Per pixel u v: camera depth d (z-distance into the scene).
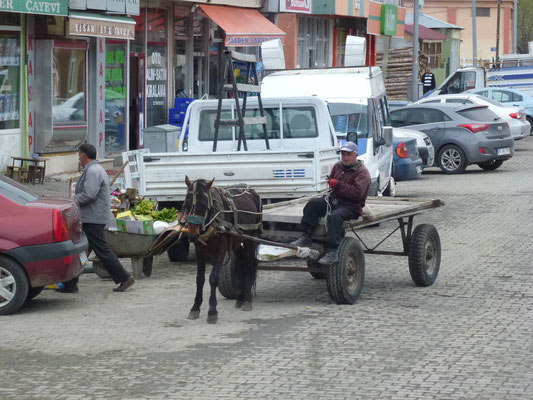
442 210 22.06
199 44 33.59
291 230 13.20
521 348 10.22
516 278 14.28
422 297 12.99
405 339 10.64
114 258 13.64
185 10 32.31
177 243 15.89
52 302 13.01
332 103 19.77
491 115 30.88
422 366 9.53
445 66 74.81
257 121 16.84
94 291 13.81
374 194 19.81
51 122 24.58
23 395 8.74
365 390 8.75
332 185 12.34
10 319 11.97
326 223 12.24
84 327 11.46
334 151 16.25
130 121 29.48
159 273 15.16
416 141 26.20
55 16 24.38
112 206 15.33
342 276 12.30
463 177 29.62
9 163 23.66
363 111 19.67
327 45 47.25
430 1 105.00
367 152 19.31
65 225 12.30
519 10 106.69
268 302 12.86
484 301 12.71
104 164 26.61
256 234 12.43
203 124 17.80
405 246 13.68
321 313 12.04
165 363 9.76
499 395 8.58
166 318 11.89
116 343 10.63
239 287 12.45
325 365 9.60
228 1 32.94
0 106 23.23
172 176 15.38
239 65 35.28
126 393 8.76
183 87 32.91
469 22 104.38
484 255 16.27
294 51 41.34
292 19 41.12
